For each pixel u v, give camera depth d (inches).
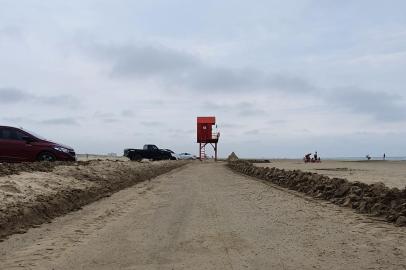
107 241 335.0
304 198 593.9
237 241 330.3
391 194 452.4
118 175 846.5
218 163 2500.0
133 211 485.4
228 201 565.0
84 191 579.8
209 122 3088.1
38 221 411.5
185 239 339.6
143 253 298.7
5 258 288.8
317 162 2463.1
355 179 825.5
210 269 259.1
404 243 316.2
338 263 268.1
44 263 275.6
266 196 621.9
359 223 395.5
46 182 547.2
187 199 590.2
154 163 1542.8
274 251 299.3
